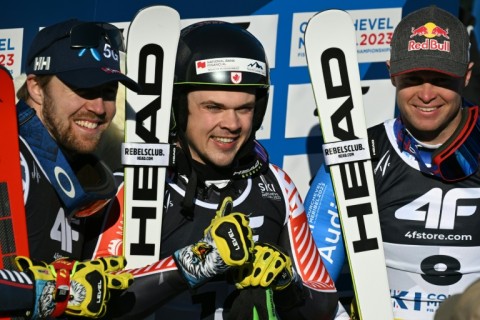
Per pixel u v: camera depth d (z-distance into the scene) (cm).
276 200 923
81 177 853
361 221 980
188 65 880
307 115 1244
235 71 871
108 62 830
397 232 1003
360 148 990
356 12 1240
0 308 733
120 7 1219
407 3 1242
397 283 1012
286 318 908
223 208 850
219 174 904
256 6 1228
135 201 901
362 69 1245
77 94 811
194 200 902
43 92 822
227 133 877
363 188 985
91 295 768
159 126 918
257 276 835
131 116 921
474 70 1375
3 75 805
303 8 1233
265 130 1239
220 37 887
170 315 912
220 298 904
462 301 552
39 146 805
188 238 898
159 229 895
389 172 1005
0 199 776
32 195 794
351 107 995
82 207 839
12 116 795
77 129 818
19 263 758
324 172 1031
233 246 800
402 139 1006
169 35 930
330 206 1016
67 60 812
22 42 1220
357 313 987
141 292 827
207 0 1223
